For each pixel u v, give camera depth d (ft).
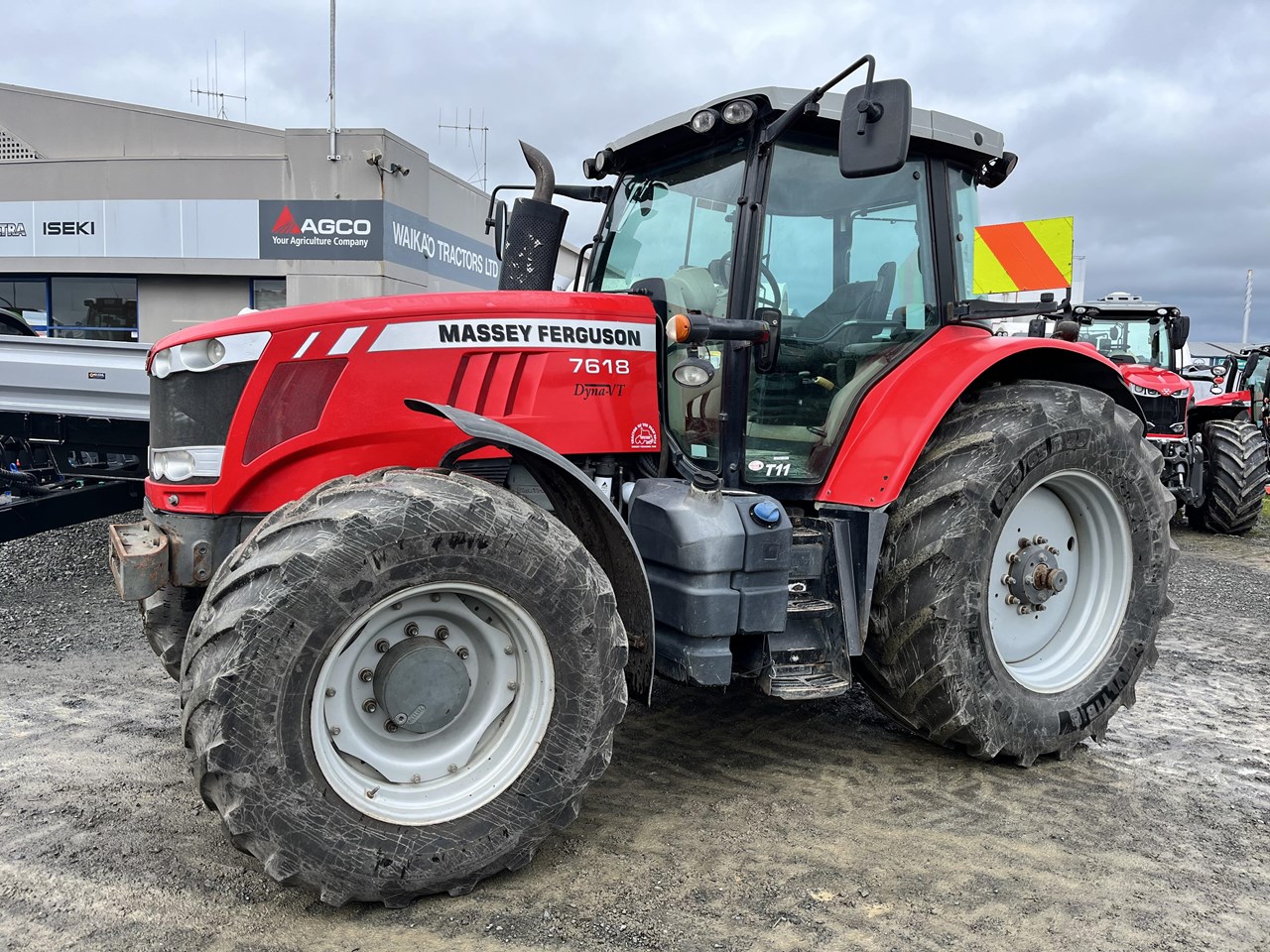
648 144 10.45
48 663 12.97
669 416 9.91
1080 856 8.06
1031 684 10.22
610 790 9.18
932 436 10.00
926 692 9.45
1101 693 10.50
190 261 50.34
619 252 11.21
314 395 8.25
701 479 8.99
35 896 6.99
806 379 9.92
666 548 8.62
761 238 9.34
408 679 7.02
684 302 9.84
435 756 7.25
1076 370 11.27
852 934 6.76
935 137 10.24
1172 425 28.96
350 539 6.61
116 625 15.03
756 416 9.65
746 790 9.25
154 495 8.54
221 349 8.20
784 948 6.56
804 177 9.76
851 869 7.72
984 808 8.98
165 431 8.53
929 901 7.24
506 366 8.85
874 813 8.80
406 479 7.22
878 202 10.32
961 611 9.27
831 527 9.32
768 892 7.30
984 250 14.60
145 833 8.03
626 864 7.71
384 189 49.11
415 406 7.54
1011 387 10.46
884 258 10.44
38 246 51.08
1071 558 10.88
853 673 10.42
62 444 16.60
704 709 11.55
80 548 20.59
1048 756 10.43
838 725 11.15
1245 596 19.99
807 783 9.45
